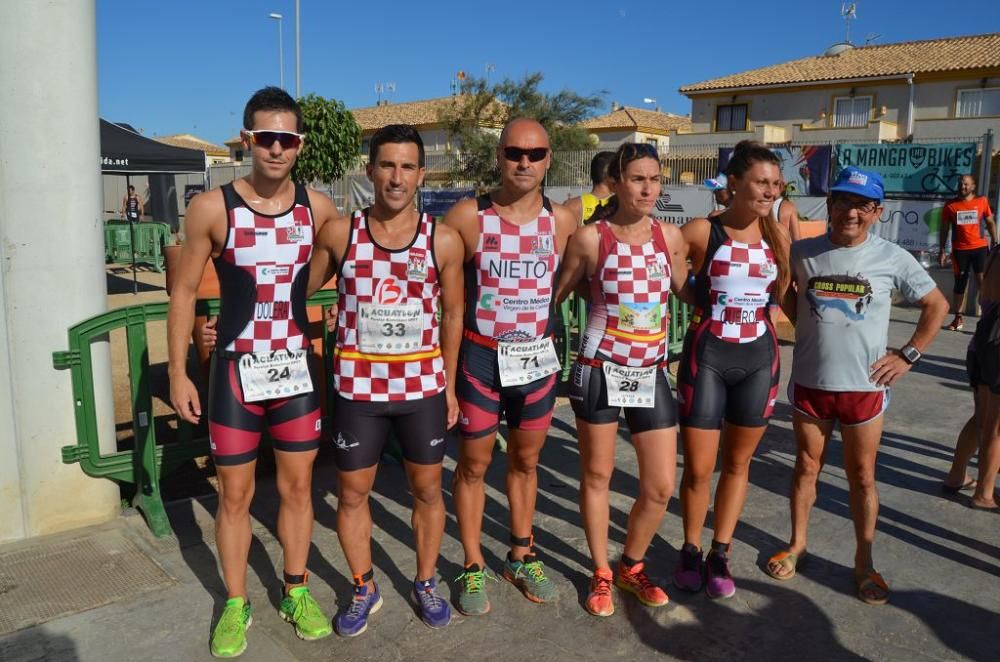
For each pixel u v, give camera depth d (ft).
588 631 9.87
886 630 9.94
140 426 12.37
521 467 10.41
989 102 100.01
